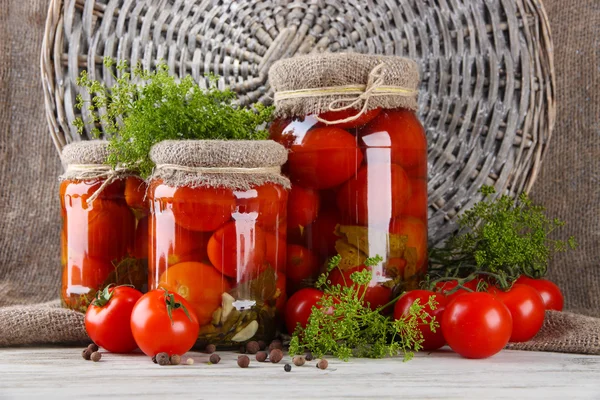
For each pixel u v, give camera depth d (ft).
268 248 3.17
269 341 3.22
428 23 3.84
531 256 3.46
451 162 3.85
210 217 3.11
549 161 4.16
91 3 3.82
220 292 3.13
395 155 3.27
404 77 3.30
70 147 3.42
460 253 3.57
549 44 3.87
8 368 3.03
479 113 3.84
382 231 3.26
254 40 3.84
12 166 4.18
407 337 3.16
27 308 3.32
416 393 2.82
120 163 3.37
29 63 4.19
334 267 3.27
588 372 3.00
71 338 3.29
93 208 3.40
